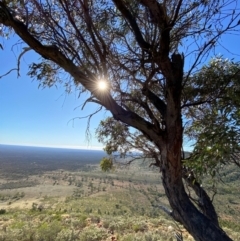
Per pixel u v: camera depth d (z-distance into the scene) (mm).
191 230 2076
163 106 2588
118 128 4008
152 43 2346
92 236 8086
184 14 2420
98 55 2750
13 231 8391
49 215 13461
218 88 2855
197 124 2463
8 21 2074
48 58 2307
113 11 2705
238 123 1580
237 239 8188
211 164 1691
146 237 7875
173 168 2230
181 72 2320
